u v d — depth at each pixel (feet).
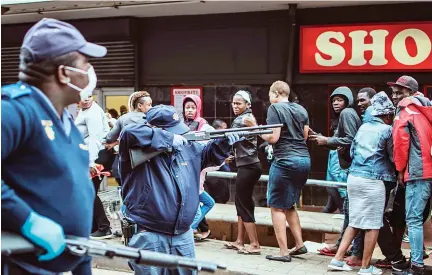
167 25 30.96
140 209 11.79
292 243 20.58
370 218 16.61
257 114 29.58
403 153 16.10
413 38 26.08
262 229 21.13
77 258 6.94
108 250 6.77
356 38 26.99
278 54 28.73
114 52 31.99
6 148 6.31
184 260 7.51
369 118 16.88
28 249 6.20
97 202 21.08
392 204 17.31
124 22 31.22
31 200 6.67
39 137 6.61
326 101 28.12
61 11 29.78
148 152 11.52
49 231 6.28
